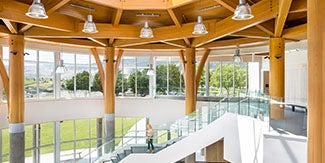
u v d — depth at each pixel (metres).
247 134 8.52
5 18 7.26
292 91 14.52
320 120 2.89
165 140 10.32
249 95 10.15
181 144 10.14
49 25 8.51
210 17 9.63
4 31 9.30
